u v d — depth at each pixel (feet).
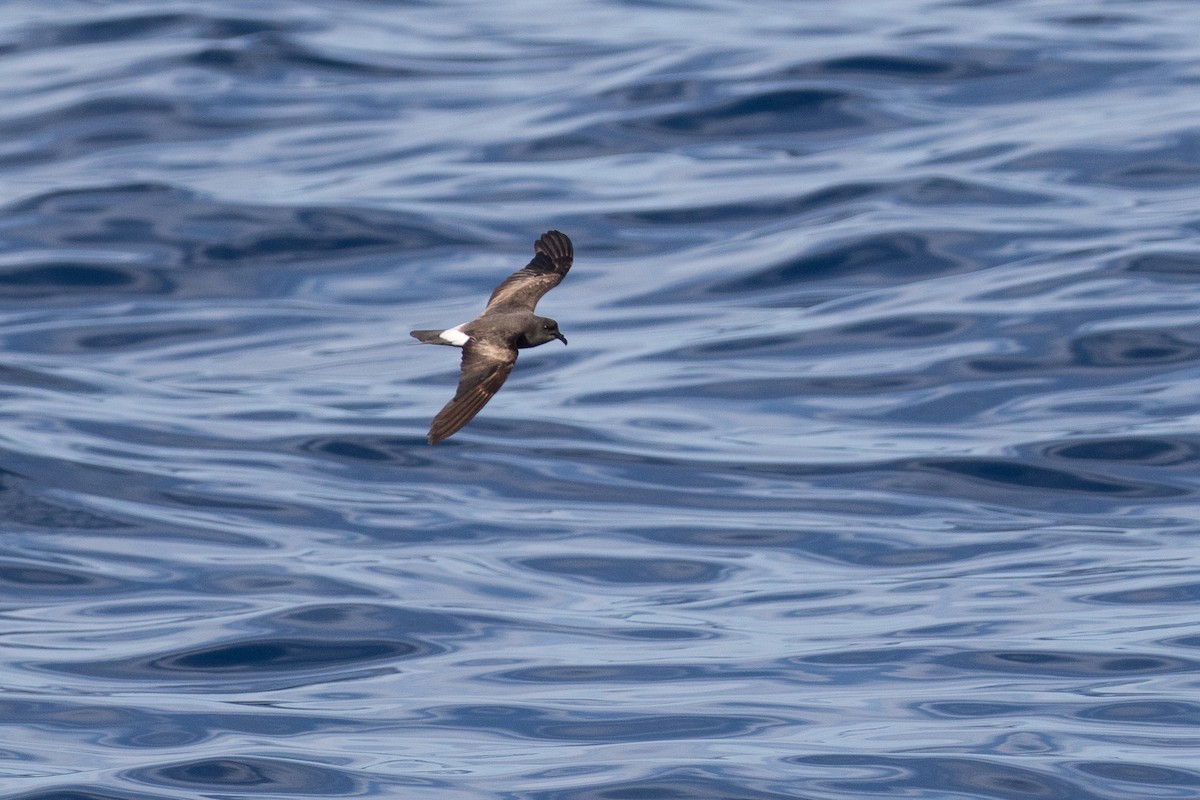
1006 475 79.92
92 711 62.64
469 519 77.77
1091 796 55.42
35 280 103.04
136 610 70.74
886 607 69.26
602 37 138.51
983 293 95.91
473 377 47.96
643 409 87.35
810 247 102.53
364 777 57.52
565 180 113.50
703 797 55.67
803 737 59.31
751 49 131.85
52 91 127.85
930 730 59.41
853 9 143.13
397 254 105.19
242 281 103.19
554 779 56.95
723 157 115.55
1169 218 102.27
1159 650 64.80
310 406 88.43
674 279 100.99
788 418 85.92
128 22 140.97
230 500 79.41
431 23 143.74
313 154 118.42
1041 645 65.46
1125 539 74.28
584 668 65.10
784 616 69.05
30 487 80.12
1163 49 128.06
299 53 134.21
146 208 110.32
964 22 136.26
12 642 68.03
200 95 127.03
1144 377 87.04
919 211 105.50
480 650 66.80
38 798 56.49
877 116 119.65
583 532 76.54
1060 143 112.98
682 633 67.87
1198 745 58.08
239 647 67.46
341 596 71.26
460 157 117.08
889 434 84.02
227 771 58.23
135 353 95.50
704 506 78.33
